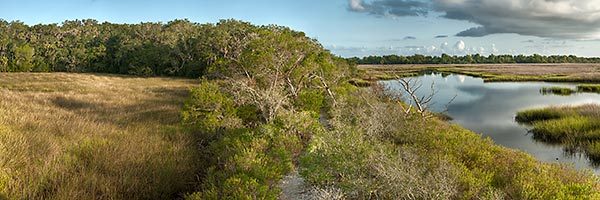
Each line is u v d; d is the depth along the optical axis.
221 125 15.21
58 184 9.16
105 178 9.66
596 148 16.59
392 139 14.23
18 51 70.19
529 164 11.30
